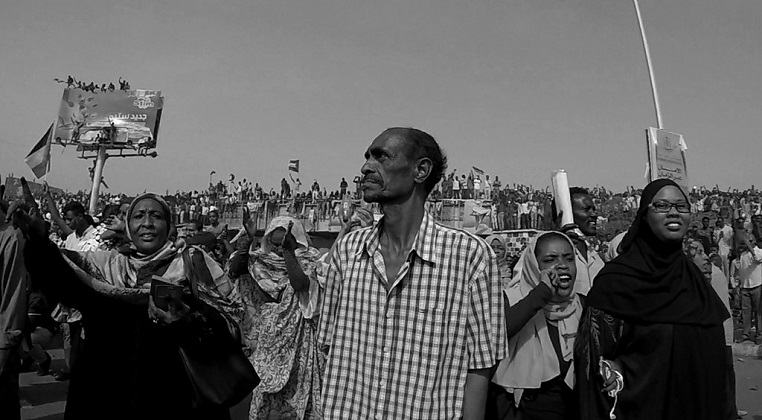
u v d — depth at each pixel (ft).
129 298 10.96
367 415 7.88
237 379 11.21
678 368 10.31
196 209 98.68
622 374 10.69
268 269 17.43
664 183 10.86
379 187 8.12
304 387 17.02
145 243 11.63
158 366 10.92
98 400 10.95
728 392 10.65
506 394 11.96
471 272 8.01
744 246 36.19
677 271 10.69
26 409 20.63
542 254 12.05
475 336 7.97
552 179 16.07
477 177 102.73
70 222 23.98
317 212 101.86
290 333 16.98
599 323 11.04
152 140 83.92
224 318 11.31
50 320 24.38
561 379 11.75
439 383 7.77
